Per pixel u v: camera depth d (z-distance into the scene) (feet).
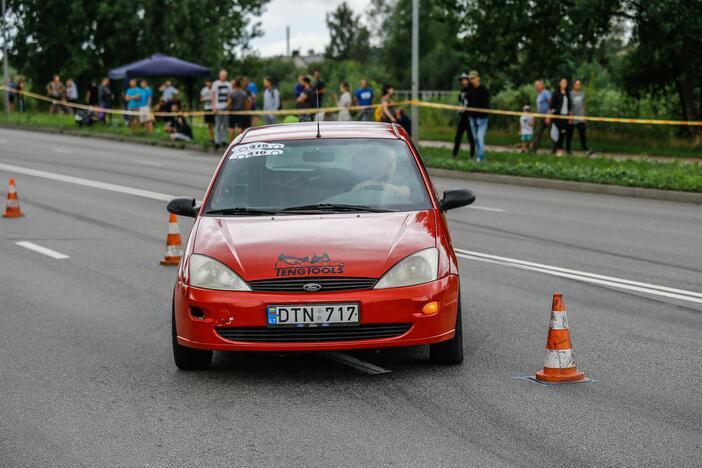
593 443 55.98
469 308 95.45
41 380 71.72
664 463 52.75
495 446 55.67
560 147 270.46
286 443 56.75
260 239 72.43
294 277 68.64
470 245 134.51
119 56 639.76
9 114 488.85
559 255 125.59
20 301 102.06
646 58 317.22
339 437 57.67
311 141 85.61
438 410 62.64
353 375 71.56
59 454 55.57
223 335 69.56
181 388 69.10
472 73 250.78
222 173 83.05
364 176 81.35
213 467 53.11
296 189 80.02
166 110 360.69
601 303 97.04
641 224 154.10
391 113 293.43
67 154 305.32
